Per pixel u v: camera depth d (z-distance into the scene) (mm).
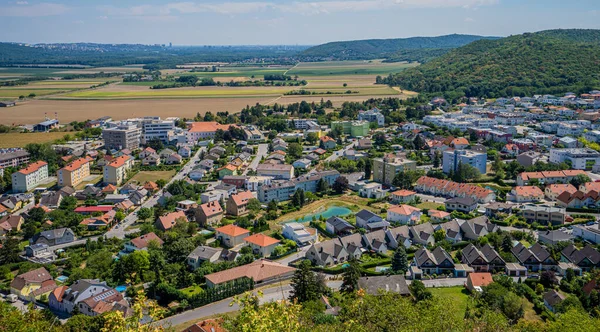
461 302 164875
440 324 118062
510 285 170000
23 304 177375
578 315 132000
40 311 163250
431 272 190125
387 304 123875
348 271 173750
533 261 190250
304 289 164750
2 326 117812
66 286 179500
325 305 159875
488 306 153875
